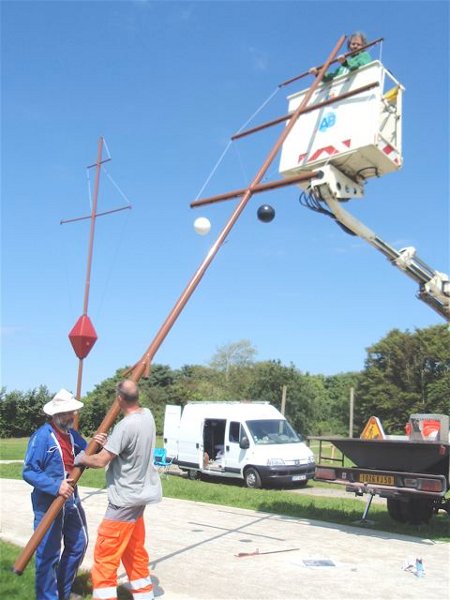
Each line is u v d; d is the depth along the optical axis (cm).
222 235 638
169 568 693
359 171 947
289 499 1361
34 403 5691
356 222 1008
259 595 597
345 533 933
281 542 851
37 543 480
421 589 630
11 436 5594
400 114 942
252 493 1482
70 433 566
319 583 644
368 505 1029
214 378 6369
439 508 1012
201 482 1847
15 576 584
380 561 750
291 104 995
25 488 1450
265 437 1845
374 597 600
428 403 5366
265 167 682
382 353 5800
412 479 916
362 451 1023
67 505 548
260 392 4934
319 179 913
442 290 1155
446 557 781
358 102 911
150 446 528
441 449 909
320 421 5600
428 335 5469
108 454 503
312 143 950
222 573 675
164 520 1027
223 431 2038
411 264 1113
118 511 510
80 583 595
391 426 5538
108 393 5641
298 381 4922
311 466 1820
